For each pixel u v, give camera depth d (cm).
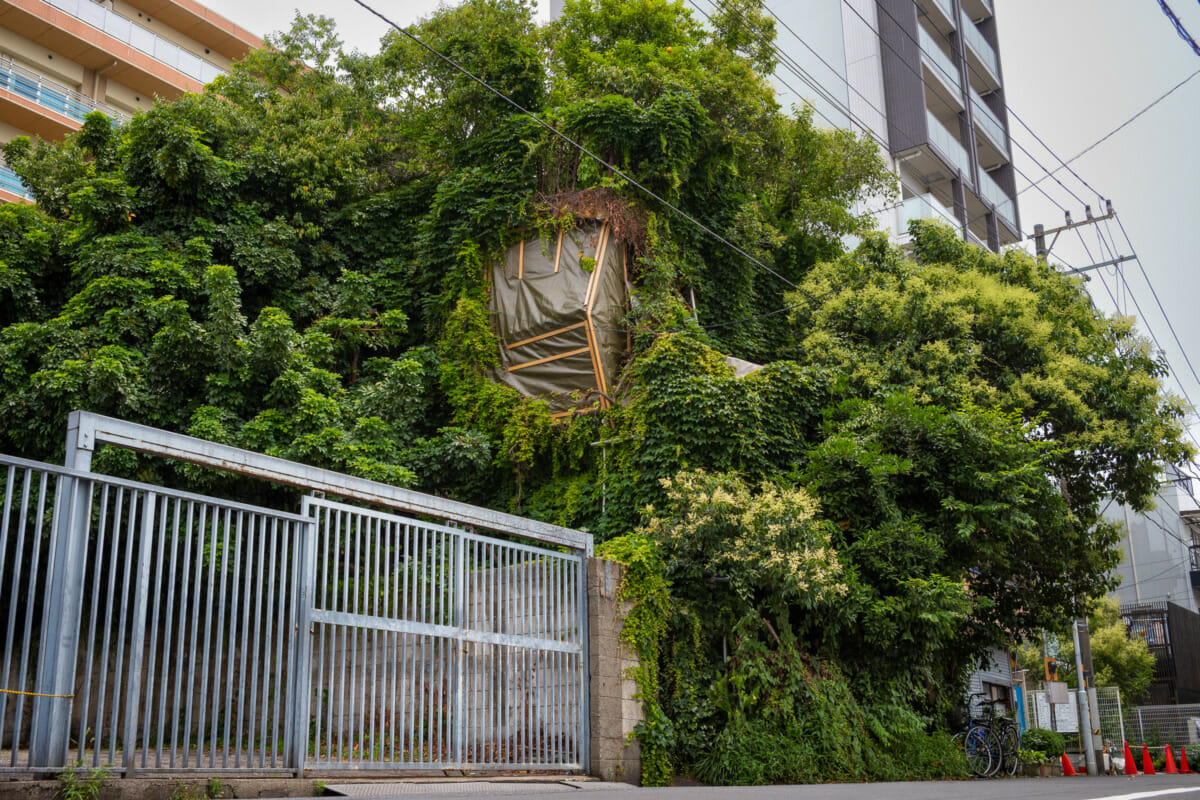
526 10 2398
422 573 793
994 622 1645
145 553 570
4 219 1508
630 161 1747
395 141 2194
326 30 2388
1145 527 4822
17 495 1191
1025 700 2847
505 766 816
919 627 1255
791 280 2292
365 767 690
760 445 1427
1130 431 1781
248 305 1667
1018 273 2008
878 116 3525
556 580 938
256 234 1675
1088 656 2256
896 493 1383
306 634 667
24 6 2992
